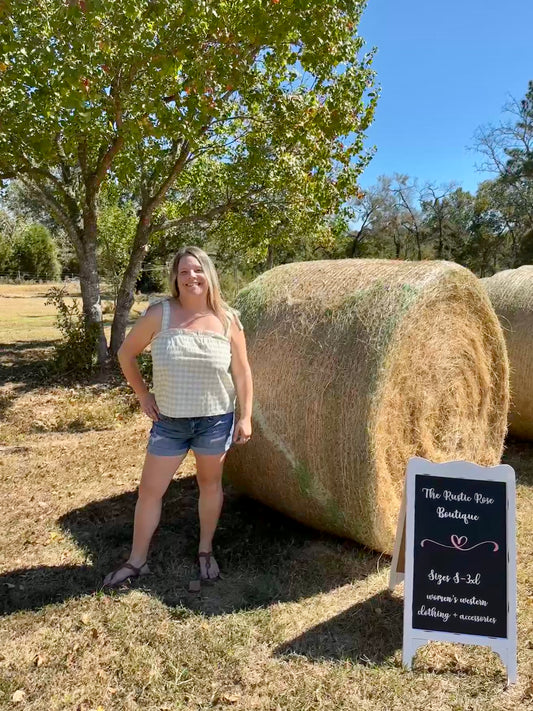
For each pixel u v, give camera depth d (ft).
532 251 118.52
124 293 35.50
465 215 148.66
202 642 9.70
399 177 149.79
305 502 12.62
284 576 11.89
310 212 39.24
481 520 9.52
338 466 11.55
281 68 32.45
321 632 10.11
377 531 11.66
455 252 150.61
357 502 11.50
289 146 34.40
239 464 13.87
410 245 158.10
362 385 11.12
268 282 14.70
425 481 9.73
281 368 12.54
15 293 114.42
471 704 8.43
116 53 23.99
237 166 36.17
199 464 11.47
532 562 12.37
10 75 24.49
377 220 152.35
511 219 131.13
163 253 79.82
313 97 31.96
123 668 9.07
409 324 11.50
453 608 9.32
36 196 33.42
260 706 8.36
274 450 12.60
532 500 15.85
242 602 10.96
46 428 23.82
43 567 12.16
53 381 31.89
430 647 9.76
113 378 32.50
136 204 56.90
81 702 8.39
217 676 8.95
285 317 13.15
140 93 25.68
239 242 46.09
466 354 14.06
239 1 26.55
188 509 15.26
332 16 28.02
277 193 37.93
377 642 9.85
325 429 11.66
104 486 17.11
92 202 33.19
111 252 50.78
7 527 14.20
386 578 11.91
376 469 11.25
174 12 23.72
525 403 20.12
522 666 9.23
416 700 8.51
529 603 10.90
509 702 8.50
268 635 9.95
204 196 40.22
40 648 9.52
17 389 30.25
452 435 14.07
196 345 10.81
